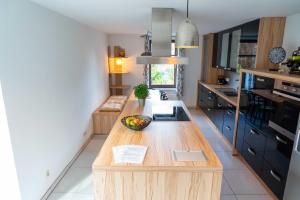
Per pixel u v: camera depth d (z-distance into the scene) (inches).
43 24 94.7
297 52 93.0
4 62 69.7
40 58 91.9
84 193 100.1
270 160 96.1
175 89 246.7
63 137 115.9
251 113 114.4
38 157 90.3
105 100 216.1
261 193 100.9
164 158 68.1
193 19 130.4
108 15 117.5
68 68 123.4
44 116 95.3
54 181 105.0
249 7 96.3
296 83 79.5
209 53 216.4
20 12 77.8
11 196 78.0
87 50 159.5
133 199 66.9
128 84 241.4
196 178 64.6
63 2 87.4
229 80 206.8
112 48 230.5
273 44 124.1
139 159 67.2
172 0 84.5
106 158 67.7
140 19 131.6
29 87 83.5
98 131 174.1
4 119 70.8
